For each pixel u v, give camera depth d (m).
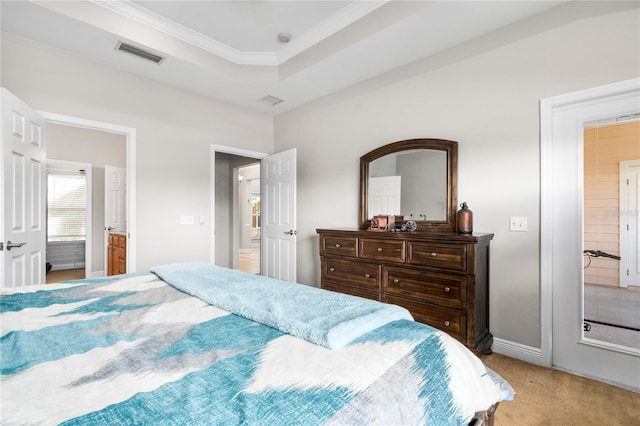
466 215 2.33
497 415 1.64
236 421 0.56
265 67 3.33
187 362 0.78
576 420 1.60
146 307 1.25
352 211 3.44
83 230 6.25
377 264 2.60
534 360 2.21
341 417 0.60
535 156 2.22
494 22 2.31
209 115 3.74
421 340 0.91
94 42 2.61
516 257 2.30
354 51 2.72
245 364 0.77
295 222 3.83
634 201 1.92
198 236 3.63
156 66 3.00
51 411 0.57
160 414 0.57
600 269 2.03
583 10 2.03
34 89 2.59
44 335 0.95
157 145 3.32
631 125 1.92
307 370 0.74
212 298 1.30
